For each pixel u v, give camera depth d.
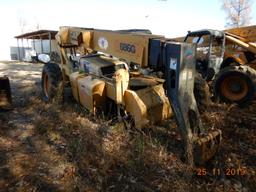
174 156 3.30
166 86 3.27
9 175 2.94
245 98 5.09
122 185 2.78
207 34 6.01
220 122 4.26
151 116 3.87
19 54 22.97
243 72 5.03
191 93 3.19
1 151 3.48
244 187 2.77
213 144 3.05
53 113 4.72
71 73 5.13
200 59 6.22
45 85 5.73
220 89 5.36
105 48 4.09
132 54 3.59
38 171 3.01
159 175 2.94
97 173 2.97
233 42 6.11
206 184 2.79
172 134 3.92
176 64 3.01
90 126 4.12
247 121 4.45
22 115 4.84
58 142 3.72
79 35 4.48
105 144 3.58
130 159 3.18
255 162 3.23
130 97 3.72
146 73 4.45
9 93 5.13
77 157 3.27
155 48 3.28
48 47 19.38
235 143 3.70
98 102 4.23
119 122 3.95
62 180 2.86
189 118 3.18
